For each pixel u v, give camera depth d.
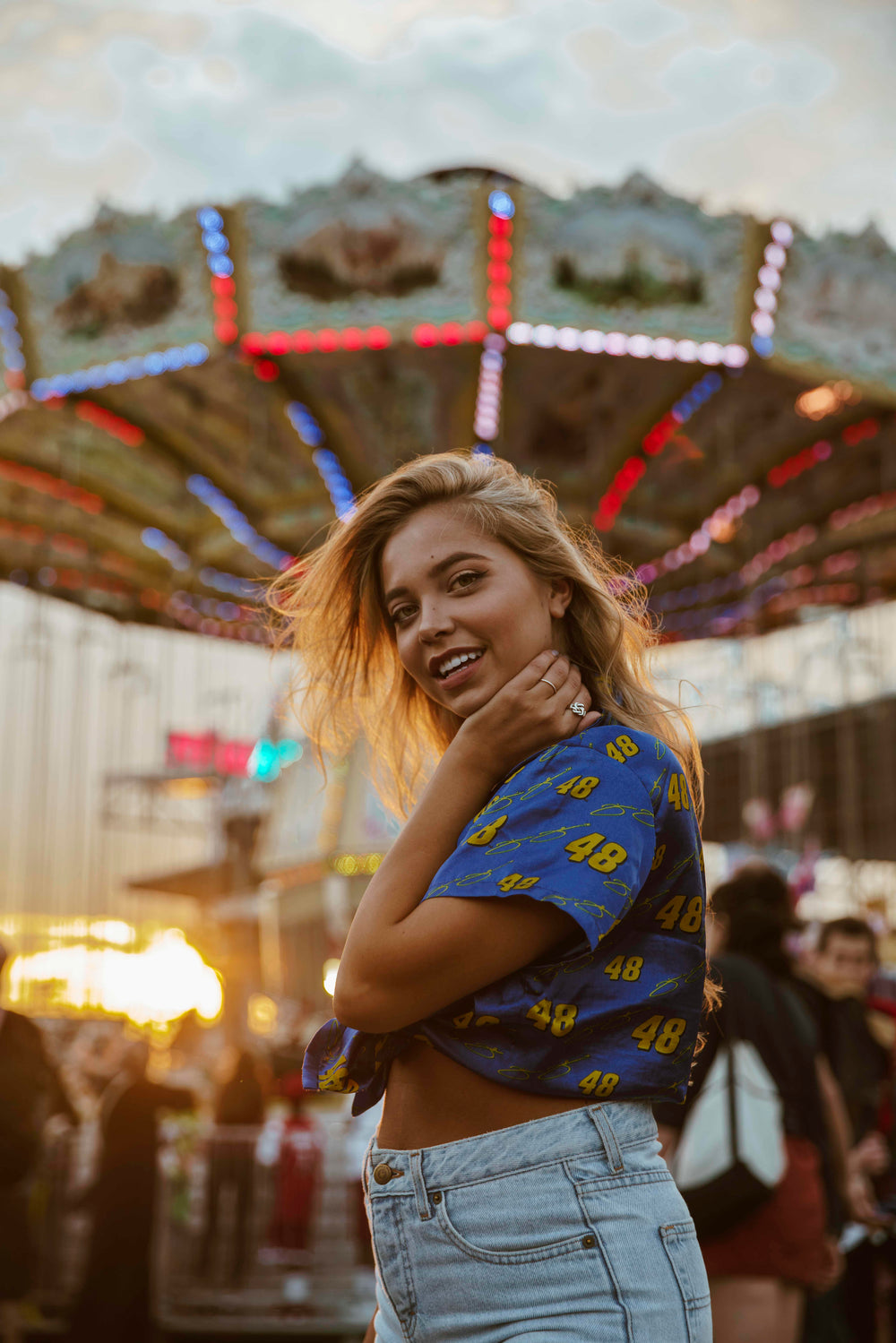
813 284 13.21
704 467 16.94
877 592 21.11
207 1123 8.81
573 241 12.78
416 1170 1.29
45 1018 17.62
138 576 21.30
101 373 13.77
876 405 15.15
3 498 18.77
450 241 12.68
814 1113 3.04
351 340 13.21
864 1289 4.29
